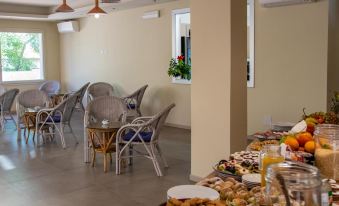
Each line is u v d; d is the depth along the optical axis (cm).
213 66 373
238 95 372
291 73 539
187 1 702
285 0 513
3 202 351
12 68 1038
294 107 540
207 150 388
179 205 125
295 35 529
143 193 375
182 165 477
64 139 594
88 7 831
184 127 741
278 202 106
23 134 685
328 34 499
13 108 995
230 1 353
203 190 141
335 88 536
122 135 451
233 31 359
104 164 451
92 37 966
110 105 508
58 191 382
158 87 789
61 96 842
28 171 453
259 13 568
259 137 247
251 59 584
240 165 174
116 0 534
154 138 439
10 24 1013
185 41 743
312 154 181
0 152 548
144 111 826
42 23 1072
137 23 822
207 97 382
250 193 137
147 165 476
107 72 928
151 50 795
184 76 729
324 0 495
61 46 1097
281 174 106
